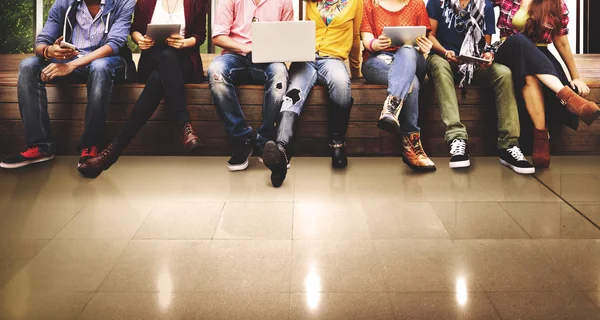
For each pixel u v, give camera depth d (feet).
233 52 11.00
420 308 5.54
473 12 11.15
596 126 11.65
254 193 9.26
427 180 9.97
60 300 5.74
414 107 10.45
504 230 7.59
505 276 6.23
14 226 7.79
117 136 10.33
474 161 11.32
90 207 8.57
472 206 8.57
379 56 11.28
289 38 10.02
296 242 7.21
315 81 10.62
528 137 11.57
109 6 11.22
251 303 5.64
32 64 10.90
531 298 5.74
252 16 11.06
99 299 5.75
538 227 7.69
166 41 10.69
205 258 6.73
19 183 9.80
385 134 11.69
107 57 10.91
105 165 10.18
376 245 7.10
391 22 11.21
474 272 6.33
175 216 8.18
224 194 9.21
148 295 5.83
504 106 10.78
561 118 11.03
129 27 11.33
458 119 10.89
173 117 11.67
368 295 5.80
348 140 11.73
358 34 11.60
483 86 11.46
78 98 11.57
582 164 11.00
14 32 21.21
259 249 6.98
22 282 6.14
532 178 10.05
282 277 6.22
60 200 8.90
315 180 10.00
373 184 9.73
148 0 11.41
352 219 8.04
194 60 11.47
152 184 9.77
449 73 10.98
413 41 10.44
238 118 10.64
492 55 10.89
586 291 5.87
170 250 6.98
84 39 11.30
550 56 11.08
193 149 10.37
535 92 10.59
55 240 7.30
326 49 11.19
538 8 10.87
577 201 8.75
